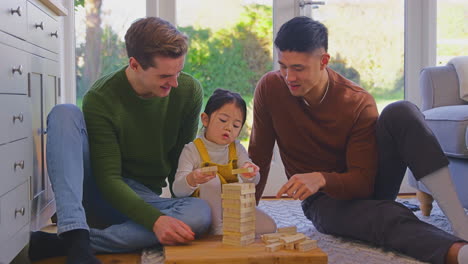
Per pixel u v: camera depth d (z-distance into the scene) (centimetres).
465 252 138
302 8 307
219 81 305
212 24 303
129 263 155
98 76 296
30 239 162
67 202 144
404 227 158
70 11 288
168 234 151
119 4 295
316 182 163
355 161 175
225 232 154
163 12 297
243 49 306
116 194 160
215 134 171
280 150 196
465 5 320
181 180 165
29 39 163
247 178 165
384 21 317
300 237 152
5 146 138
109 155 165
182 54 156
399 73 319
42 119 179
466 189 210
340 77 183
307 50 162
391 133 170
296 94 170
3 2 138
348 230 175
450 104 253
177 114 177
